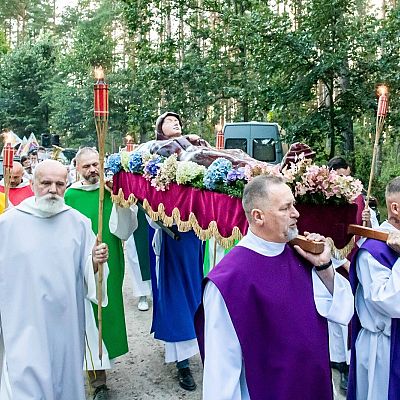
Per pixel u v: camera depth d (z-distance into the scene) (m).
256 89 14.11
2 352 3.35
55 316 3.31
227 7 15.96
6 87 31.75
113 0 27.20
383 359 2.94
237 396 2.22
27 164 10.10
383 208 11.82
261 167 3.02
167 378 4.66
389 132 12.08
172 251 4.51
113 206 4.57
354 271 3.05
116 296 4.49
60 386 3.34
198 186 3.37
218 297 2.31
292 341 2.29
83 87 26.52
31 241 3.33
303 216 2.67
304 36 10.82
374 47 10.98
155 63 17.17
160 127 4.47
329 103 11.45
